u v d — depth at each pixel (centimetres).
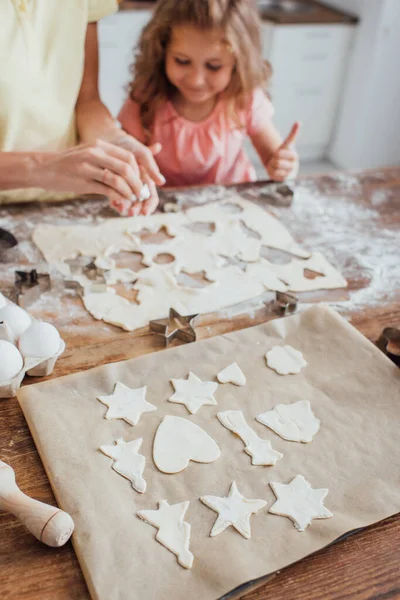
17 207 110
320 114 304
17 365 69
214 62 126
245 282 96
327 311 86
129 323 84
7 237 99
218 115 145
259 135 150
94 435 65
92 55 127
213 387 73
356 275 100
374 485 62
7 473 58
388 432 68
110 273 96
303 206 120
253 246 106
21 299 86
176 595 51
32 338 71
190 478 62
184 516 58
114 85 276
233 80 134
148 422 68
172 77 132
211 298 92
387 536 58
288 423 69
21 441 66
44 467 62
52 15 113
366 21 269
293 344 81
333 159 319
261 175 304
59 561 54
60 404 68
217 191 123
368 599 53
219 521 58
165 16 123
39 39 112
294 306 90
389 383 75
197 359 77
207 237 108
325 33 273
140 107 146
